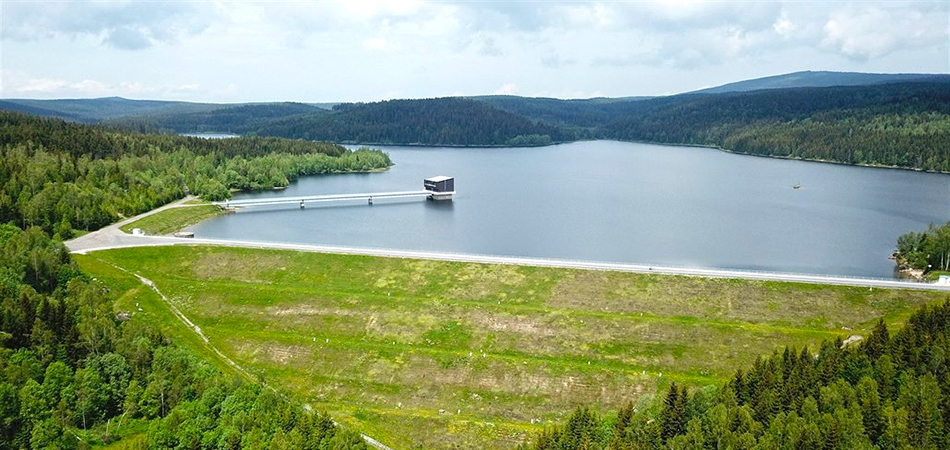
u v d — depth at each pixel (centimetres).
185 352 12569
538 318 14912
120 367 11350
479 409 12338
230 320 15525
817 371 10125
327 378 13350
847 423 8456
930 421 8419
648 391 12575
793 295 15362
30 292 13188
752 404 9775
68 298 13712
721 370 13088
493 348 14012
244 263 18462
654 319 14700
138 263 18550
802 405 9169
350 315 15400
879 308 14800
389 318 15212
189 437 9619
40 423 9662
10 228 18138
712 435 8819
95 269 17488
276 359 14000
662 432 9444
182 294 16700
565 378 12975
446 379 13150
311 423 9731
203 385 11069
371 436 11231
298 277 17625
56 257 15550
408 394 12812
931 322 11294
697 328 14288
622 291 15925
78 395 10538
